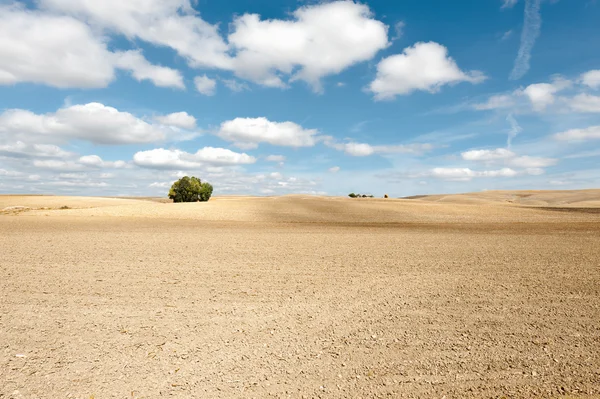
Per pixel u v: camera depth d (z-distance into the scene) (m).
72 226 25.56
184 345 5.53
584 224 29.55
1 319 6.55
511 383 4.41
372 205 48.97
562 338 5.72
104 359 5.05
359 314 6.93
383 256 13.65
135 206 43.78
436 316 6.80
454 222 32.06
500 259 12.91
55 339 5.71
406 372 4.72
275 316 6.82
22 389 4.27
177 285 9.09
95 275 10.16
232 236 20.53
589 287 8.80
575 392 4.18
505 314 6.88
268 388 4.35
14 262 12.01
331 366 4.89
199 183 75.88
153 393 4.22
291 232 23.27
